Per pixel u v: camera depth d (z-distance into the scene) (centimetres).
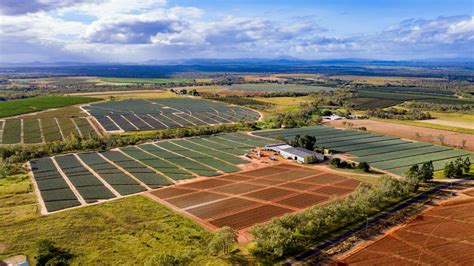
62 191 11494
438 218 9600
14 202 10600
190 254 7438
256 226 8331
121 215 9738
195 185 12294
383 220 9475
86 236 8531
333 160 14662
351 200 9956
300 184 12425
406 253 7844
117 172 13600
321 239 8462
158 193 11519
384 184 11019
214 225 9238
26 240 8344
